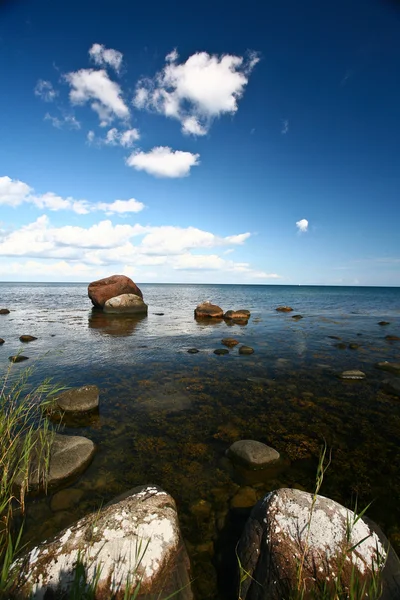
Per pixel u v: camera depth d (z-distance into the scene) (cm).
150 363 1045
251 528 303
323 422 633
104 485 421
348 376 912
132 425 603
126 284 2617
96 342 1378
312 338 1533
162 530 287
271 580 253
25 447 421
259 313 2722
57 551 268
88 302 3731
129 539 274
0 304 3325
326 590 237
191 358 1118
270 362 1080
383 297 6500
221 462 483
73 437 509
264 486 427
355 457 509
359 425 623
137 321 2084
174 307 3225
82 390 691
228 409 686
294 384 856
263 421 632
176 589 256
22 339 1381
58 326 1819
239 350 1231
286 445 541
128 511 306
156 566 255
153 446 527
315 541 267
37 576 249
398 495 416
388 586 249
